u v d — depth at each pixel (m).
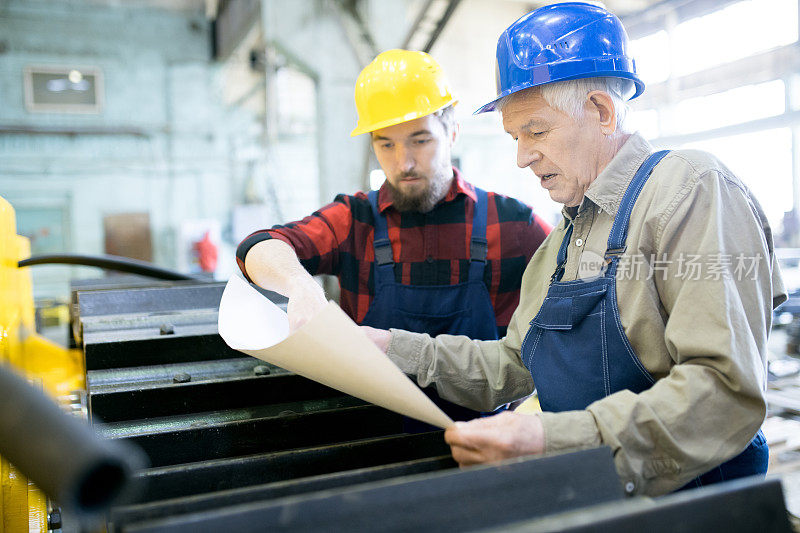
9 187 9.92
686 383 0.65
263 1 6.29
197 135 10.84
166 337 0.92
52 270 10.05
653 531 0.41
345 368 0.66
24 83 9.83
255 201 10.95
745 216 0.73
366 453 0.70
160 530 0.39
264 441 0.76
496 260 1.33
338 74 6.33
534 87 0.83
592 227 0.86
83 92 10.16
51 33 9.90
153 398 0.78
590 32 0.81
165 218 10.75
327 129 6.32
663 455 0.64
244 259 1.09
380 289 1.32
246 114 11.12
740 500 0.44
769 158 5.89
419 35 6.39
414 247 1.33
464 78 8.88
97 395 0.76
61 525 0.84
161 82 10.59
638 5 6.90
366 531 0.43
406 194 1.26
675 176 0.75
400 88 1.21
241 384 0.83
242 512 0.41
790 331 3.49
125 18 10.29
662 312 0.77
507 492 0.48
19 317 1.39
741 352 0.65
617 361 0.77
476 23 8.70
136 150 10.52
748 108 6.11
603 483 0.52
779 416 2.20
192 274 1.95
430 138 1.22
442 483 0.46
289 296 0.92
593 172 0.85
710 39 6.36
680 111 6.72
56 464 0.32
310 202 11.42
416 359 0.96
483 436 0.61
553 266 0.95
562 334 0.83
